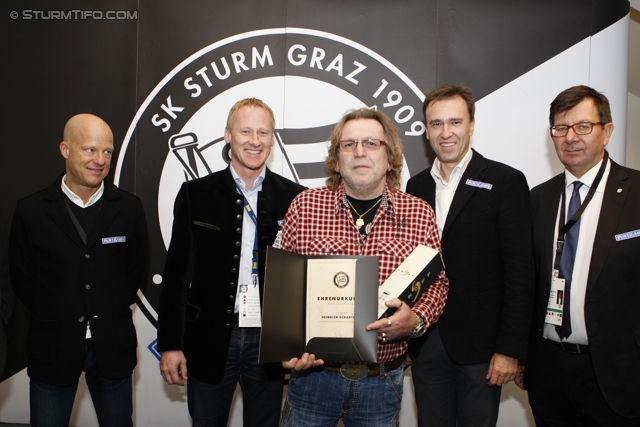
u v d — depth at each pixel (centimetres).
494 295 198
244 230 205
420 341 209
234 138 203
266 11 287
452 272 198
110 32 290
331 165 177
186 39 289
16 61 291
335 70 286
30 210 206
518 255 193
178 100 289
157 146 290
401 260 162
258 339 204
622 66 274
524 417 280
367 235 166
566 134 194
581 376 190
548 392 200
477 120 281
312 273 157
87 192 212
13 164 290
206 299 202
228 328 199
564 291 192
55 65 291
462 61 282
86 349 208
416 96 284
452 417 210
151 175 289
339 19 286
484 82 280
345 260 156
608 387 183
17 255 208
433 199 212
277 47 287
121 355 209
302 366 154
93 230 208
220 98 289
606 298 185
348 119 172
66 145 208
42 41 291
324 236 168
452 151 201
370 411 165
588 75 275
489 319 196
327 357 155
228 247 202
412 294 154
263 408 205
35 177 289
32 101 290
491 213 196
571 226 196
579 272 192
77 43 291
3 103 291
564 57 276
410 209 169
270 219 205
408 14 284
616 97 274
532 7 278
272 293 152
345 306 154
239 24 288
